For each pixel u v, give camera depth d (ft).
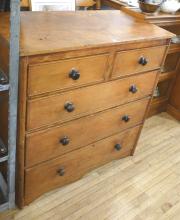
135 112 5.45
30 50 3.20
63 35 3.83
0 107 4.16
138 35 4.40
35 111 3.76
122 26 4.69
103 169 5.91
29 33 3.68
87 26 4.38
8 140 3.82
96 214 4.97
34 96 3.62
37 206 4.93
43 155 4.36
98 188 5.47
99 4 6.23
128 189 5.55
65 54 3.55
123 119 5.26
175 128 7.68
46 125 4.05
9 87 3.37
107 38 4.01
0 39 3.54
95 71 4.07
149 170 6.09
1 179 4.67
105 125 5.02
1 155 3.97
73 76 3.75
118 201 5.27
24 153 4.09
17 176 4.37
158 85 8.05
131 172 5.96
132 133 5.83
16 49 3.12
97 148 5.27
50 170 4.69
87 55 3.80
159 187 5.72
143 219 5.01
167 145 6.95
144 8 5.34
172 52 6.90
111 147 5.61
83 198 5.22
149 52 4.68
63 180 5.15
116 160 6.20
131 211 5.12
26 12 4.47
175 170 6.22
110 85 4.47
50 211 4.89
